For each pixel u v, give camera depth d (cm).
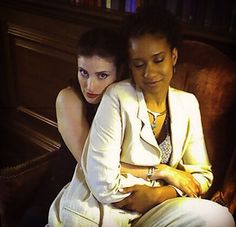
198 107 102
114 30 96
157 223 90
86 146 93
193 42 114
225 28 116
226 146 114
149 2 123
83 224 90
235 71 109
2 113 210
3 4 172
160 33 85
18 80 191
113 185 88
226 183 108
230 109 110
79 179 96
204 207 88
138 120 90
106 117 88
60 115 102
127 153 92
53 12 151
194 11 118
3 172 110
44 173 118
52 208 98
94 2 142
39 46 168
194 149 102
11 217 112
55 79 171
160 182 98
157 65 86
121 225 92
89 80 91
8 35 179
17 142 213
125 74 95
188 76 113
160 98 93
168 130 98
